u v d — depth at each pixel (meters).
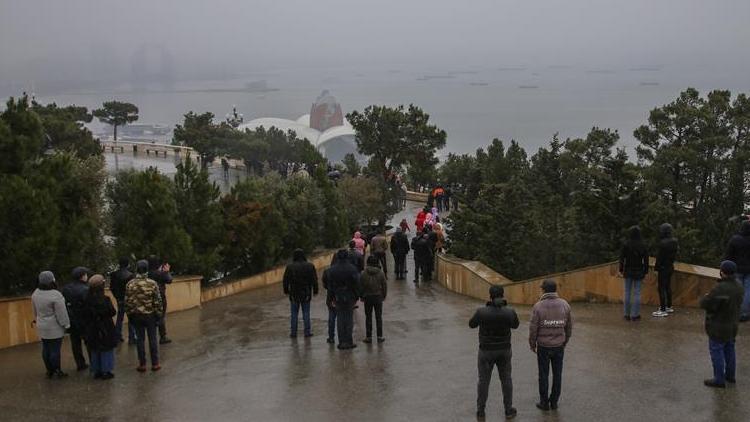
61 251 16.11
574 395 10.75
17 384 11.97
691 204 36.91
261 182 27.20
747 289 14.14
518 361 12.65
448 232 24.78
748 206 33.47
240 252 23.61
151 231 19.78
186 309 19.47
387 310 18.50
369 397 10.98
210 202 22.92
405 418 10.08
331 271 13.88
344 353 13.62
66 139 45.28
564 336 10.13
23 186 15.48
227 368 12.77
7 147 16.19
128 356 13.80
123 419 10.27
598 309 16.45
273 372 12.44
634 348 12.98
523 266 21.09
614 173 19.88
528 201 24.77
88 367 12.95
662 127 36.62
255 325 16.77
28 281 15.52
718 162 34.78
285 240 26.88
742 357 12.20
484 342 9.92
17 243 15.33
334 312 14.38
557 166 36.81
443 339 14.62
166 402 10.98
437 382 11.62
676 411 9.99
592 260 19.42
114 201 19.83
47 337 12.06
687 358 12.27
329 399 10.94
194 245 21.84
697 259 20.27
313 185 29.45
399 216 45.28
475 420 9.93
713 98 36.72
